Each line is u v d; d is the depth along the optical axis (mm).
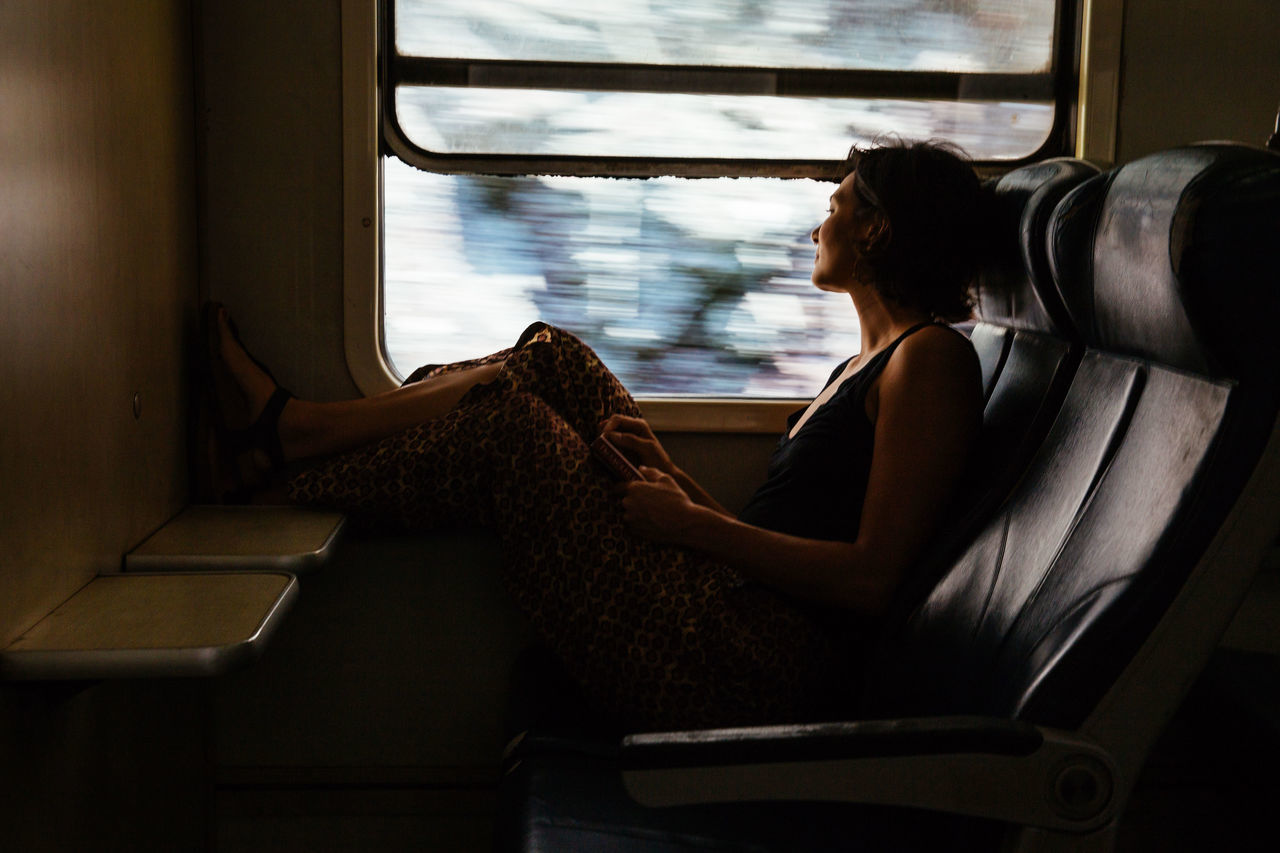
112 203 1474
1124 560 1005
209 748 1992
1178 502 962
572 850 1173
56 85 1265
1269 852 1431
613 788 1355
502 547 1665
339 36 1933
